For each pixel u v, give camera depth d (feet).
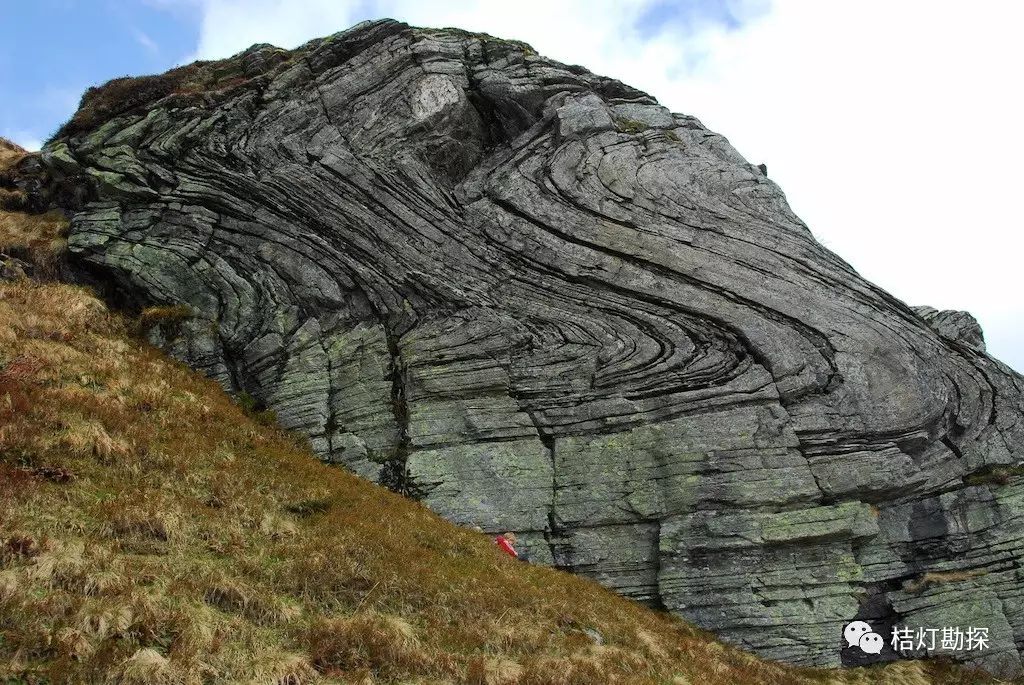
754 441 78.59
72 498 55.16
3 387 67.92
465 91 111.24
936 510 77.15
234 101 108.99
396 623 50.98
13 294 92.48
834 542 74.69
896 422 79.92
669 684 55.83
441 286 93.56
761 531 73.87
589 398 84.12
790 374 82.43
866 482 76.43
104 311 95.81
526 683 49.21
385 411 86.33
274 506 65.72
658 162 102.42
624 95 117.60
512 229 97.45
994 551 75.41
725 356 84.58
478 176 104.27
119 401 74.43
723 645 69.56
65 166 108.47
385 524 68.85
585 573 75.97
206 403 82.58
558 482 80.18
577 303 90.99
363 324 93.50
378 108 107.96
